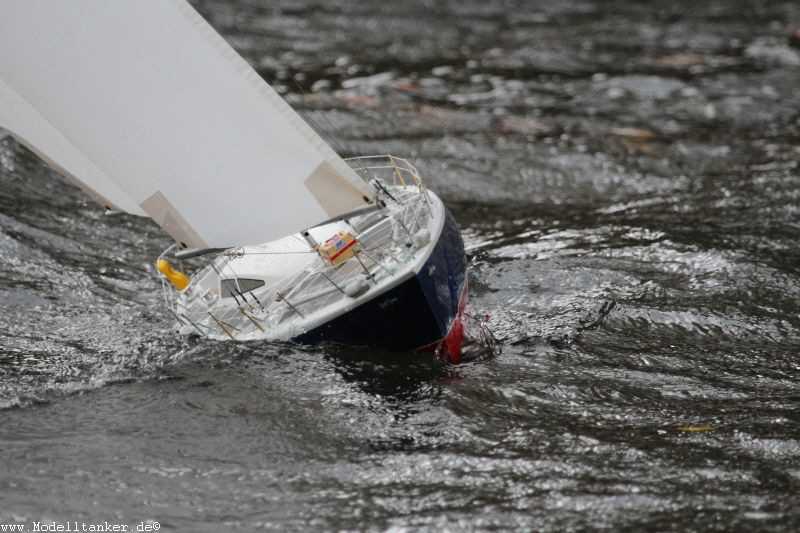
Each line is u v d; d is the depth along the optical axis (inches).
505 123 2898.6
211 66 1262.3
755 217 2060.8
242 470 1125.7
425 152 2600.9
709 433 1171.9
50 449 1178.0
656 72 3491.6
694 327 1515.7
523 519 1010.1
